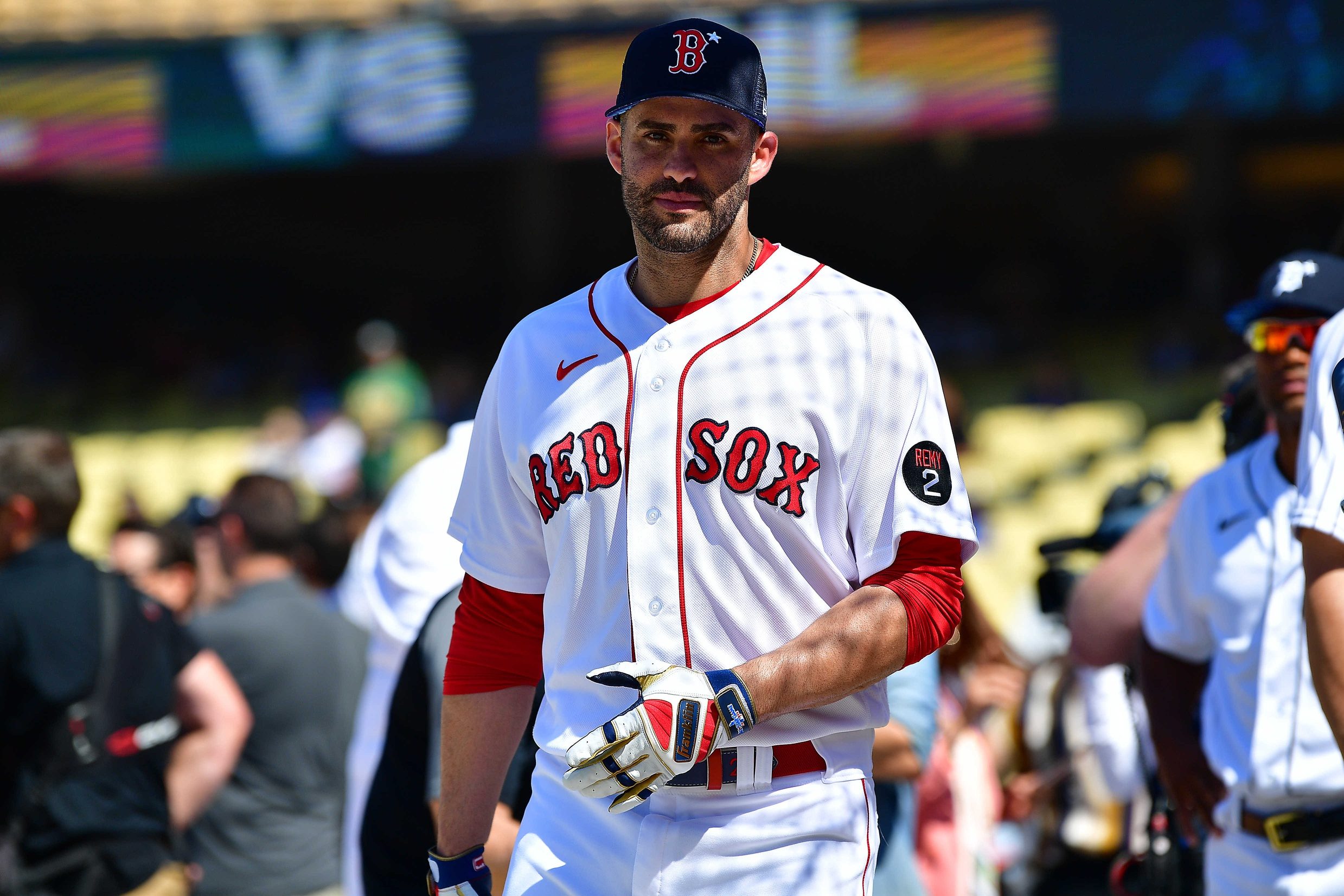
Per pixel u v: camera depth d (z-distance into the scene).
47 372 68.62
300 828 15.40
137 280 86.44
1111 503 14.53
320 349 77.38
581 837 7.75
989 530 36.50
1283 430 10.49
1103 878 16.75
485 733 8.41
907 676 11.59
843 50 41.06
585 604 7.67
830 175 84.06
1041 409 53.06
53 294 85.81
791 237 86.81
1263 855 10.41
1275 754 10.13
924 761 11.45
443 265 87.44
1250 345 10.85
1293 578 10.33
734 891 7.36
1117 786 15.09
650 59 7.37
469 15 44.91
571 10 44.44
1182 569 11.13
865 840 7.62
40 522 13.27
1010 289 70.75
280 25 46.75
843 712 7.55
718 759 7.38
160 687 13.33
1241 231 79.88
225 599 18.66
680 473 7.41
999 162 82.19
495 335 80.44
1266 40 40.16
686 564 7.38
